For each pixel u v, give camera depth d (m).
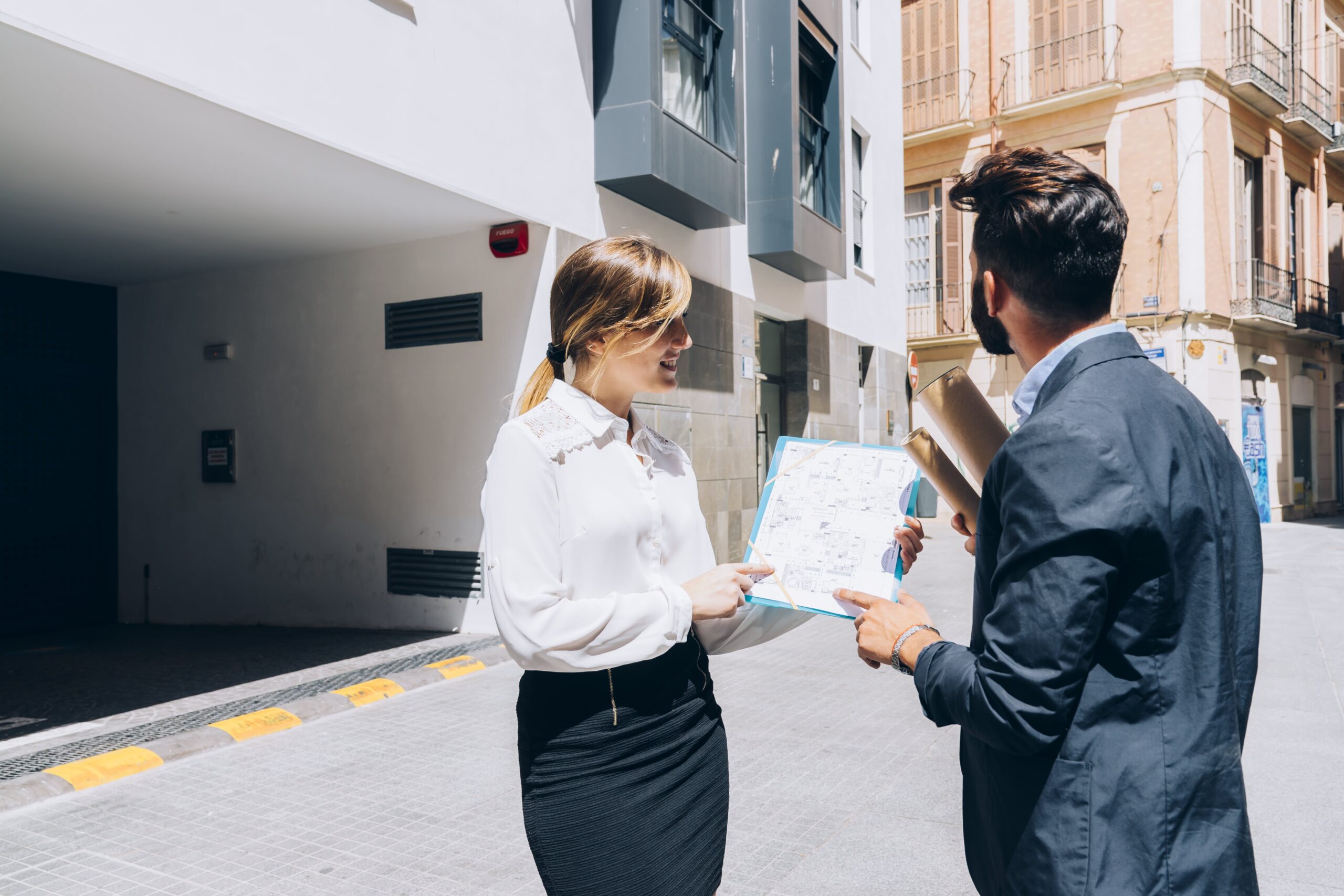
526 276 7.15
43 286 8.55
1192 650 1.08
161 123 4.98
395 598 7.63
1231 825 1.06
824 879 2.96
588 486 1.51
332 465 7.95
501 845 3.26
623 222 8.12
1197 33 17.92
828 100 11.94
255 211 6.67
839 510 1.56
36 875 3.05
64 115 4.86
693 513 1.73
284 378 8.20
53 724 4.91
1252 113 19.77
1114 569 1.05
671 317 1.53
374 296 7.76
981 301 1.36
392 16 5.81
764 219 10.34
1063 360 1.22
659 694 1.53
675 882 1.50
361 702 5.29
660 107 7.71
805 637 7.27
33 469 8.38
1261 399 20.25
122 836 3.37
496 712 5.06
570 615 1.39
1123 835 1.06
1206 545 1.10
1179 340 18.41
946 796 3.69
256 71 4.91
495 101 6.65
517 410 1.69
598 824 1.45
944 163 20.83
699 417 9.44
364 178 5.99
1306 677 5.64
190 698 5.44
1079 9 19.12
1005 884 1.17
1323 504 23.31
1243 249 19.70
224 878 3.01
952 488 1.44
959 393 1.39
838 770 4.01
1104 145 19.12
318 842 3.29
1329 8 23.19
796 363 12.44
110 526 8.96
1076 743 1.09
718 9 9.20
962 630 7.25
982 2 20.23
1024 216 1.24
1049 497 1.07
